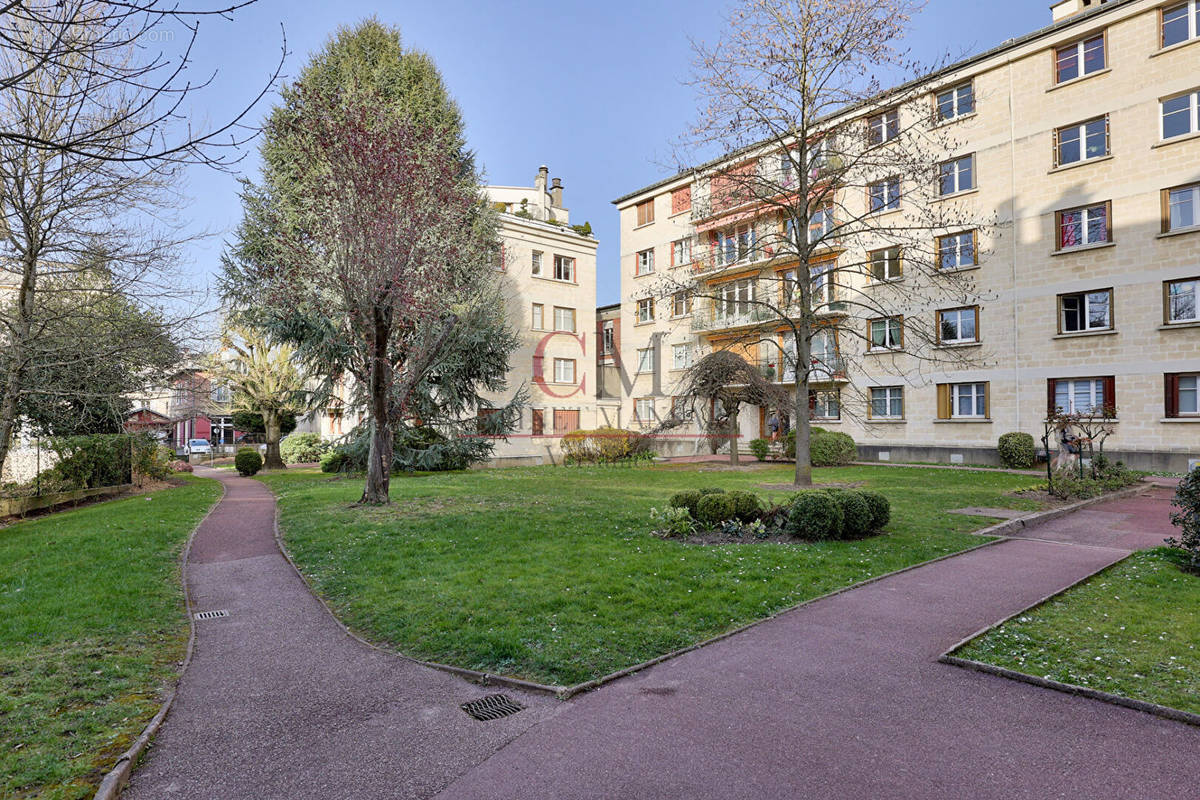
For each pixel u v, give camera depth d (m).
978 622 6.11
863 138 17.91
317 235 14.84
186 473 29.08
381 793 3.53
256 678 5.26
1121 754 3.72
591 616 6.31
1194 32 19.38
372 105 18.12
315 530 11.34
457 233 16.62
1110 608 6.35
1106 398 20.70
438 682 5.10
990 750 3.79
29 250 13.88
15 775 3.62
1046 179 22.09
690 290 21.25
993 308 23.31
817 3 15.90
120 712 4.50
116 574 8.31
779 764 3.69
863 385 27.05
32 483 15.88
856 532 9.89
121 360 16.38
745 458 29.39
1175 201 19.67
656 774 3.61
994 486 16.58
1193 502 7.95
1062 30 21.64
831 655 5.35
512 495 15.38
